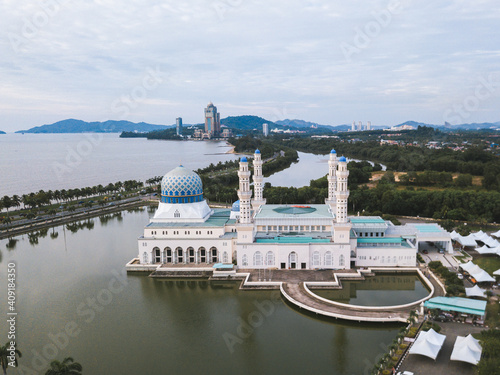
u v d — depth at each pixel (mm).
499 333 97125
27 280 157875
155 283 155500
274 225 179375
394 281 154375
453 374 90000
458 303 116688
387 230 181500
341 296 140375
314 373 96188
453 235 186125
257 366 99812
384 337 112938
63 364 87062
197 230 171375
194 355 105312
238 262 163750
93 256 187375
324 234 173375
